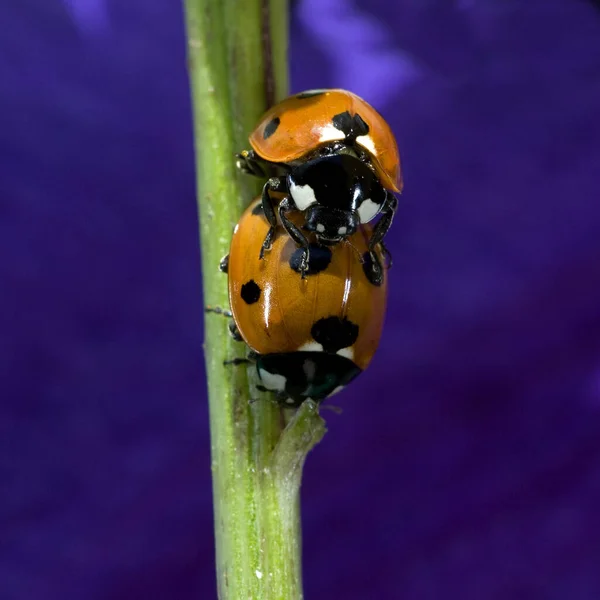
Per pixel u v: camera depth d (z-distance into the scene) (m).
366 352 0.10
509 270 0.12
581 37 0.13
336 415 0.12
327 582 0.12
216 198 0.09
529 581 0.12
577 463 0.12
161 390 0.12
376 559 0.12
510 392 0.12
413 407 0.12
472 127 0.13
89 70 0.12
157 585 0.12
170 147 0.12
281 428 0.09
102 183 0.12
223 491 0.09
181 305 0.12
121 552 0.12
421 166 0.12
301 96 0.10
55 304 0.12
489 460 0.12
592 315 0.12
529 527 0.12
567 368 0.12
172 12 0.12
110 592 0.12
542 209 0.12
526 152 0.12
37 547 0.12
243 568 0.09
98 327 0.12
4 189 0.12
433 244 0.12
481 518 0.12
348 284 0.09
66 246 0.12
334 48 0.12
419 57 0.13
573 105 0.13
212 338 0.09
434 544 0.12
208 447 0.12
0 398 0.12
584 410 0.12
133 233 0.12
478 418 0.12
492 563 0.12
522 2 0.13
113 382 0.12
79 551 0.12
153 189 0.12
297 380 0.09
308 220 0.09
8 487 0.12
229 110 0.09
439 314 0.12
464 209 0.12
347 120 0.10
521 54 0.13
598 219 0.12
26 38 0.12
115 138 0.12
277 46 0.09
